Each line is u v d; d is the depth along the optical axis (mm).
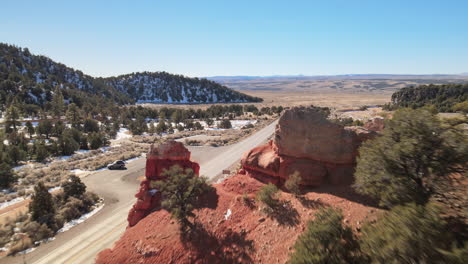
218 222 18688
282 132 21828
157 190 24266
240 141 75000
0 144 57625
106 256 18703
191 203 21188
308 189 20047
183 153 25812
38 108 126062
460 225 11227
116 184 42250
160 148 25234
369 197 16750
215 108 148125
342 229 12641
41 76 187750
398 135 15375
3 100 127500
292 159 21578
